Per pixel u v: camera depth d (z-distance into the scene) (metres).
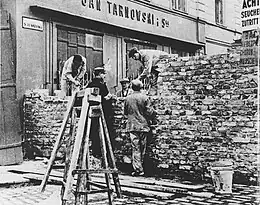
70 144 6.35
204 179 9.70
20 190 9.02
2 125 12.63
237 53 9.51
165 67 10.53
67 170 6.30
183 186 8.80
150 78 11.27
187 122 10.03
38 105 13.16
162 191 8.60
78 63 11.88
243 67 9.39
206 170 9.69
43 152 12.90
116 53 17.97
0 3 13.31
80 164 6.02
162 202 7.80
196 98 9.96
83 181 6.24
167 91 10.43
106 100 11.30
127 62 18.56
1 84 12.84
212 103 9.72
